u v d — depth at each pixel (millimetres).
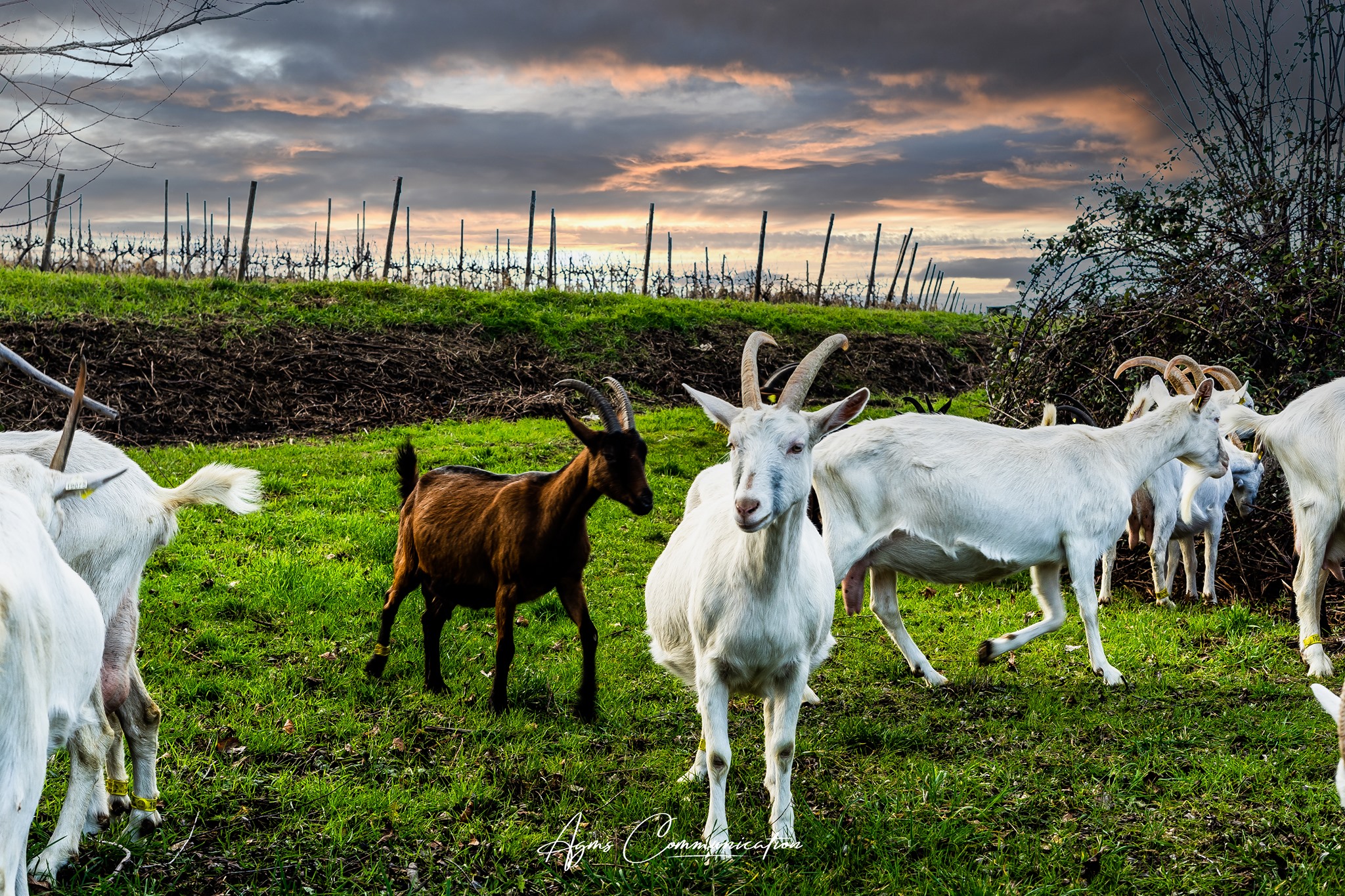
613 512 10344
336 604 7324
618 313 22312
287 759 5000
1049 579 6578
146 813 4199
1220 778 4902
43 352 15055
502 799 4715
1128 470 6637
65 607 3230
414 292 21672
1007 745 5461
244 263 25141
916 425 6539
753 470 3955
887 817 4535
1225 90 10391
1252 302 9375
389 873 4070
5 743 2803
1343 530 6711
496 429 14719
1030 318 10516
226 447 13195
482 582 5902
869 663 6793
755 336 4480
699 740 5512
